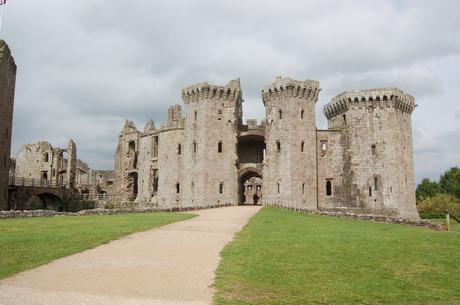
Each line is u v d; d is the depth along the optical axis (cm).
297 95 6619
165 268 1608
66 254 1844
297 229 2917
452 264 1792
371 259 1834
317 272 1585
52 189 7788
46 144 9850
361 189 6369
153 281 1418
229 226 3091
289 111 6562
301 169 6438
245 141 7506
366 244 2192
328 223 3491
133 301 1195
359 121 6531
